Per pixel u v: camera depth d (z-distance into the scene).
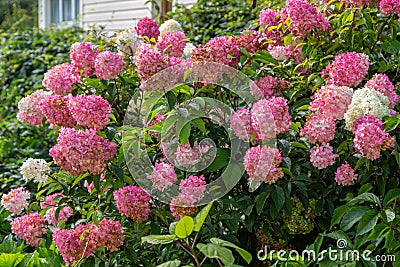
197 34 5.62
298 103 2.79
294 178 2.51
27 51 7.34
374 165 2.52
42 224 2.83
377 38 3.00
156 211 2.48
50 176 2.79
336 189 2.68
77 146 2.40
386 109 2.38
